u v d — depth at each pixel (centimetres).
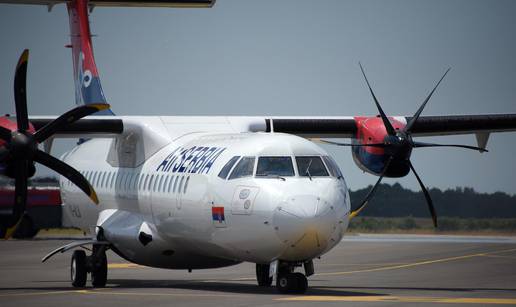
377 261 11869
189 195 7244
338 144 8062
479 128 9150
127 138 8456
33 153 7581
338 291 7200
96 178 8981
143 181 8044
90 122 8169
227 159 7006
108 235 8169
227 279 9094
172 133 8194
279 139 6975
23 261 12062
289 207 6425
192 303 6141
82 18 10294
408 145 8056
